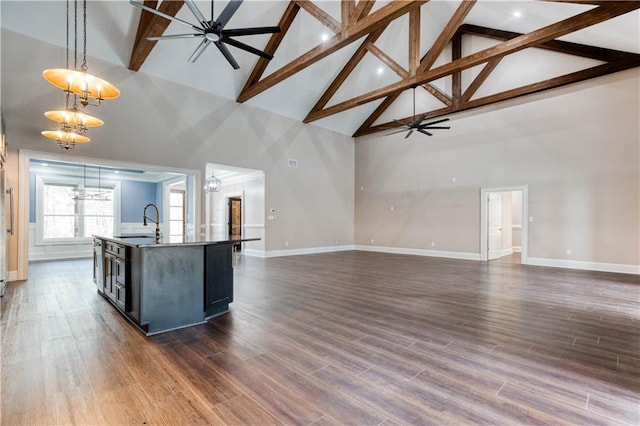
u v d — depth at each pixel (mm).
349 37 4754
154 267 2820
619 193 5832
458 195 7934
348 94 8578
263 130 7797
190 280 3035
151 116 5910
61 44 4949
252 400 1791
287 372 2111
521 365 2197
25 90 4703
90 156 5262
